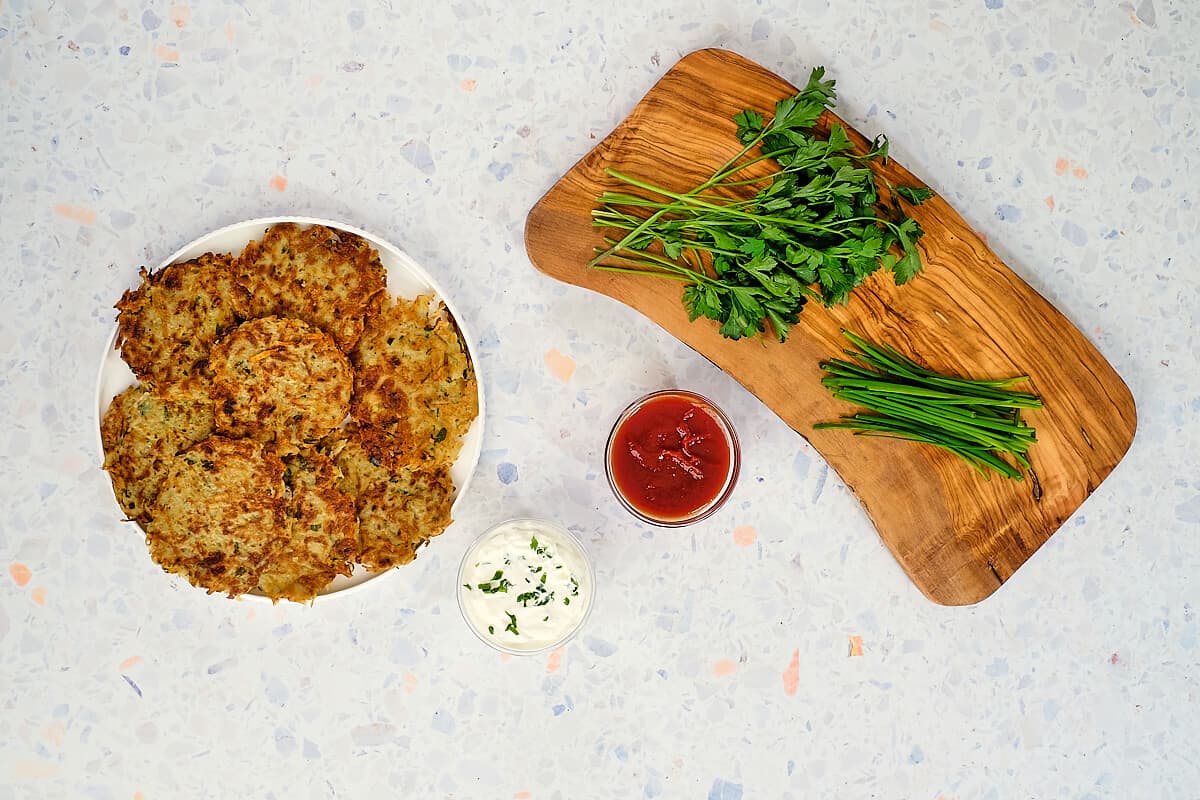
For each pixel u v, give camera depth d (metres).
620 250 0.99
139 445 0.98
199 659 1.04
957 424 0.99
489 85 1.04
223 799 1.04
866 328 1.01
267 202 1.03
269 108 1.03
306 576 0.99
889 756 1.07
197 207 1.03
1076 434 1.02
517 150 1.04
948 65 1.05
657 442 1.00
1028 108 1.05
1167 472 1.07
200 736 1.04
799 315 1.01
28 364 1.03
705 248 0.95
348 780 1.05
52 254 1.03
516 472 1.04
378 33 1.03
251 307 0.98
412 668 1.05
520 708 1.05
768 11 1.04
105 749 1.04
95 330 1.03
